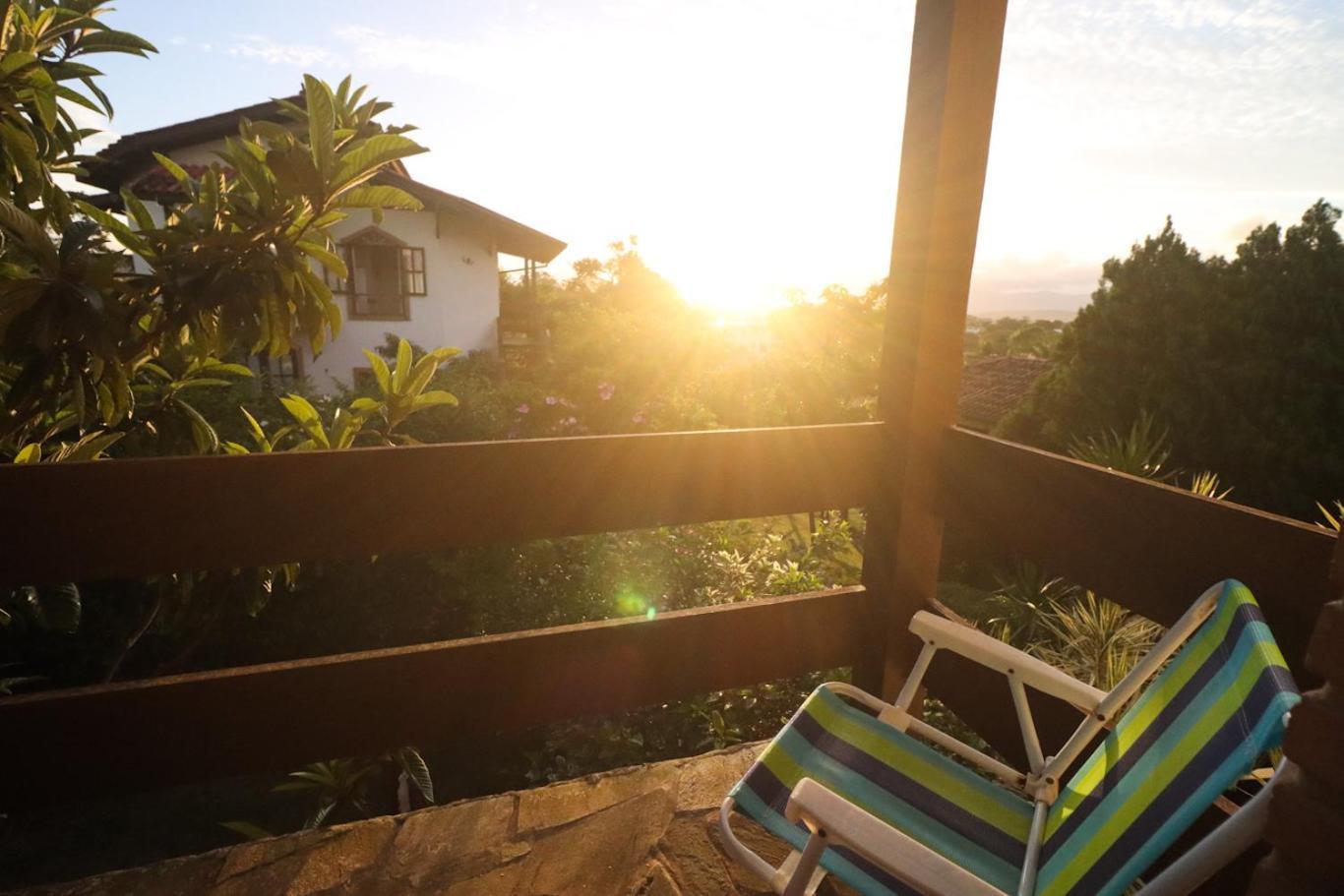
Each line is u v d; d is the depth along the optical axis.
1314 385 10.16
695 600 5.76
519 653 1.85
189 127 12.57
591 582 6.28
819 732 1.50
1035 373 17.34
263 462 1.56
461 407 9.79
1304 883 0.68
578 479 1.82
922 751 1.47
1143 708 1.19
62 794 1.58
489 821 1.84
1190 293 10.84
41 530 1.45
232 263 2.42
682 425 9.99
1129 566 1.50
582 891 1.63
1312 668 0.68
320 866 1.69
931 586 2.16
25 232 2.03
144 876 1.64
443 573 6.79
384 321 14.12
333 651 7.06
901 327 2.03
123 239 2.47
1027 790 1.40
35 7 2.70
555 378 12.42
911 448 2.03
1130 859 0.94
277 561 1.61
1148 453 5.89
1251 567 1.25
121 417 2.74
